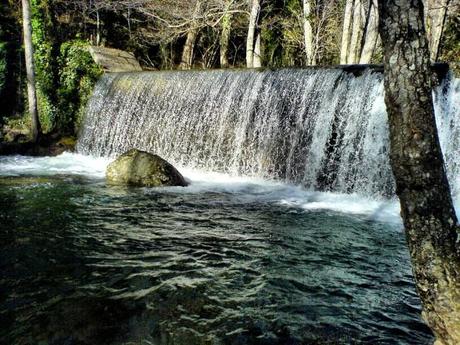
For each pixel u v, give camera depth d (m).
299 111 12.02
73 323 4.34
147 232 7.24
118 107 16.78
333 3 26.03
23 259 5.90
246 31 29.22
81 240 6.73
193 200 9.66
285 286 5.30
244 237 7.13
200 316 4.55
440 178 2.72
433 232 2.73
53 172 12.88
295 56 28.70
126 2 23.53
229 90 13.72
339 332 4.28
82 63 18.20
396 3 2.66
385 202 10.00
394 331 4.32
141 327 4.31
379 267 5.96
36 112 16.67
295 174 12.04
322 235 7.34
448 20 23.59
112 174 11.50
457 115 9.28
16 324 4.30
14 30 18.16
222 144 13.73
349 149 10.90
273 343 4.08
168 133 15.14
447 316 2.73
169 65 28.67
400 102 2.71
